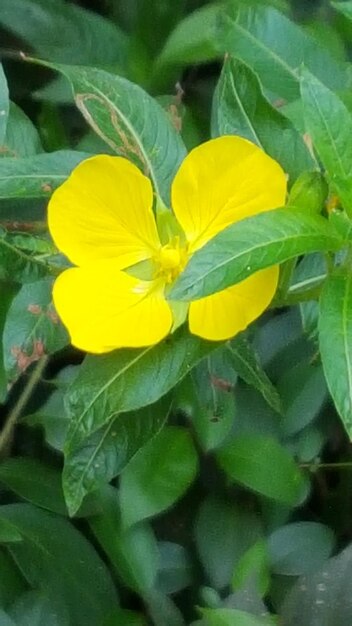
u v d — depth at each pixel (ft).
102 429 0.70
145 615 0.86
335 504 0.96
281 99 0.87
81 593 0.83
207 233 0.68
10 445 0.95
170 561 0.88
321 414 0.90
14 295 0.82
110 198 0.66
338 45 0.96
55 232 0.66
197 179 0.66
